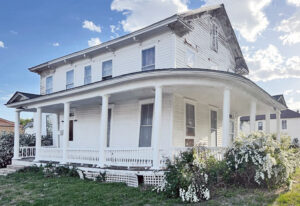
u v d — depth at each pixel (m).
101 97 9.12
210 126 11.87
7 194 6.57
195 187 5.34
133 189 6.60
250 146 6.30
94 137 11.74
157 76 7.20
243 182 6.48
